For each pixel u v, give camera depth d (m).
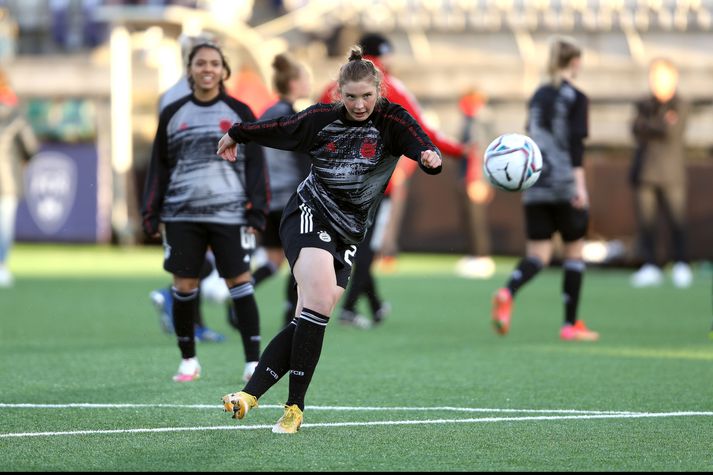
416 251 70.06
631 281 57.25
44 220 75.94
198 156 24.55
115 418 20.75
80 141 76.25
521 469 16.86
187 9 73.75
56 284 51.44
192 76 24.56
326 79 72.62
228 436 19.19
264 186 24.94
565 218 33.59
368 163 19.08
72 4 80.25
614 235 65.69
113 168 74.75
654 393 23.95
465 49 76.56
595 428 20.03
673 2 73.62
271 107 30.92
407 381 25.53
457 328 36.91
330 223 19.50
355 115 18.72
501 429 19.92
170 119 24.62
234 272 24.88
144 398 22.94
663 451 18.14
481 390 24.30
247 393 19.38
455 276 59.66
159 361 28.50
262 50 71.31
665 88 52.91
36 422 20.34
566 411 21.73
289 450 18.11
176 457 17.55
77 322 37.47
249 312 25.11
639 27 74.38
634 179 54.25
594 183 65.75
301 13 76.75
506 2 75.75
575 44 33.38
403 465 17.09
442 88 74.69
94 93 76.56
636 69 72.44
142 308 42.06
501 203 68.25
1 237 51.06
